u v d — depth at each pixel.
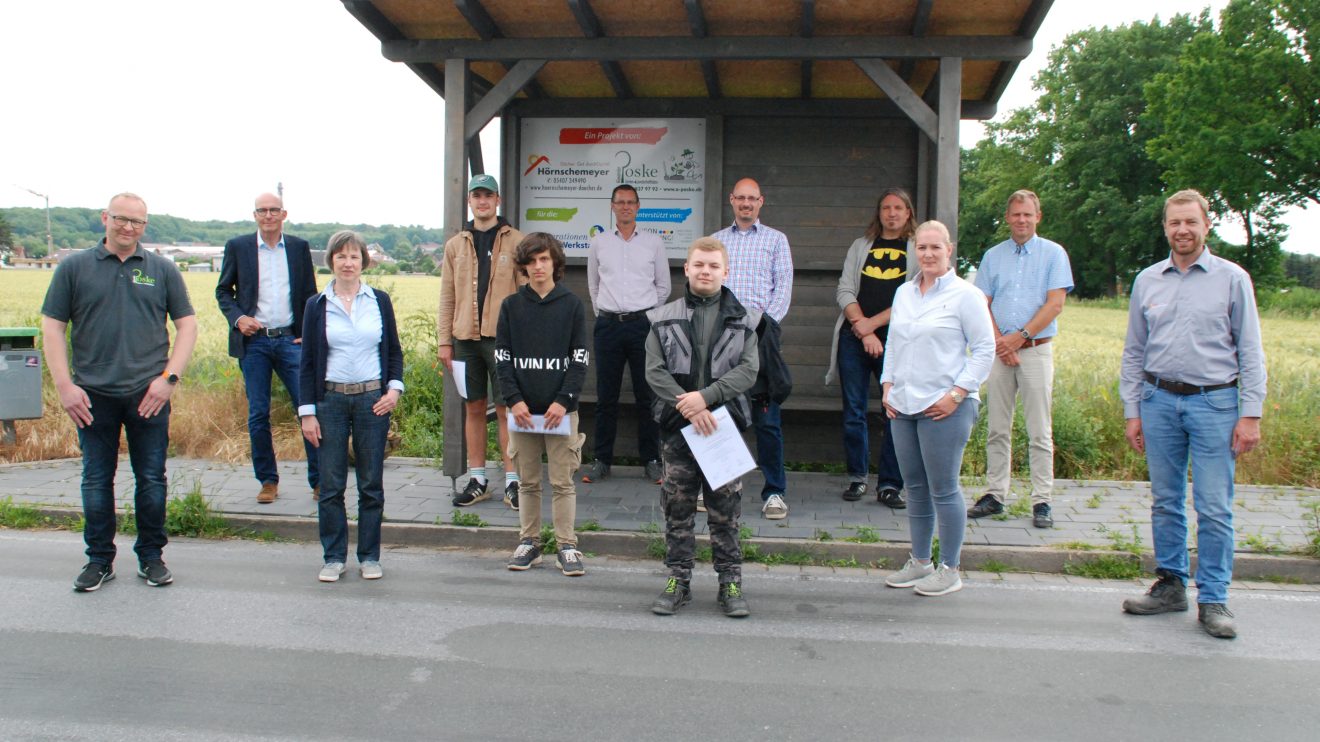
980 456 8.19
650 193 8.00
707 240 4.73
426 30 6.75
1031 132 58.72
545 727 3.43
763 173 7.94
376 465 5.29
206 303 20.52
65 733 3.32
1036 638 4.41
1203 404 4.60
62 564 5.40
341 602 4.82
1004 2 5.96
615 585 5.19
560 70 7.45
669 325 4.73
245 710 3.53
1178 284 4.70
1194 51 44.16
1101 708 3.64
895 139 7.83
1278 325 28.44
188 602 4.77
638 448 7.66
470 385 6.54
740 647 4.27
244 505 6.47
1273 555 5.49
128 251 4.98
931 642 4.35
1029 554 5.56
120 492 6.77
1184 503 4.82
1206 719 3.55
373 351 5.26
